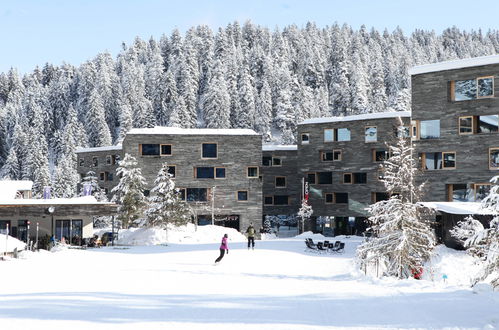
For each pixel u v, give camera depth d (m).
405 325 9.49
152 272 21.98
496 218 15.80
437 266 31.41
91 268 24.03
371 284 18.34
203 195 62.91
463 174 45.25
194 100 148.50
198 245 43.75
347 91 146.38
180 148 62.66
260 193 63.88
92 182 87.62
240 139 63.72
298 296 14.05
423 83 47.56
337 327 9.26
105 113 162.00
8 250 31.05
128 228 59.06
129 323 9.48
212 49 190.00
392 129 61.00
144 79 186.38
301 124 68.12
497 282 16.73
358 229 65.75
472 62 44.69
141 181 60.19
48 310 10.89
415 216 24.42
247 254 33.72
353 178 64.38
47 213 41.47
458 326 9.38
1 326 8.97
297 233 77.12
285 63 174.88
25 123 153.25
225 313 10.81
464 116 45.16
